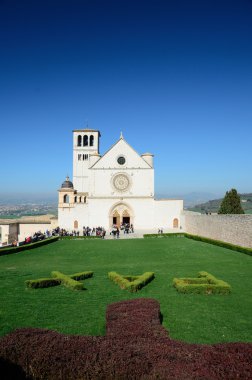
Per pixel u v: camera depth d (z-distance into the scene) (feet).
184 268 108.06
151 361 36.78
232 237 160.86
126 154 265.34
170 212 264.72
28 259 139.33
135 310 55.77
